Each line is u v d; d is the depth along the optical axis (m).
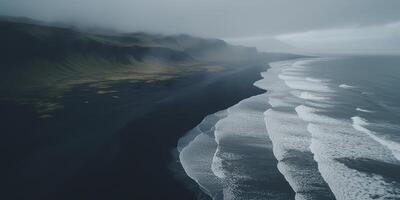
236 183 34.72
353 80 114.12
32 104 67.56
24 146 44.38
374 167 38.91
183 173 36.91
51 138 47.59
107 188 33.22
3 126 53.00
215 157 41.50
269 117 59.78
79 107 65.75
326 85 100.50
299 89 91.62
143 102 71.25
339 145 45.66
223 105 69.44
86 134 49.50
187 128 53.22
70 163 38.97
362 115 61.53
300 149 44.22
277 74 134.62
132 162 39.69
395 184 35.00
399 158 41.44
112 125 54.19
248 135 49.84
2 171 36.62
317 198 31.95
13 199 30.78
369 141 47.22
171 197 31.80
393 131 51.84
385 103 72.38
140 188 33.38
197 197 31.91
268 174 36.88
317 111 64.62
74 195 31.70
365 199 32.06
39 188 32.94
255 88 92.44
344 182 35.28
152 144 45.84
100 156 41.31
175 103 70.69
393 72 144.75
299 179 35.75
